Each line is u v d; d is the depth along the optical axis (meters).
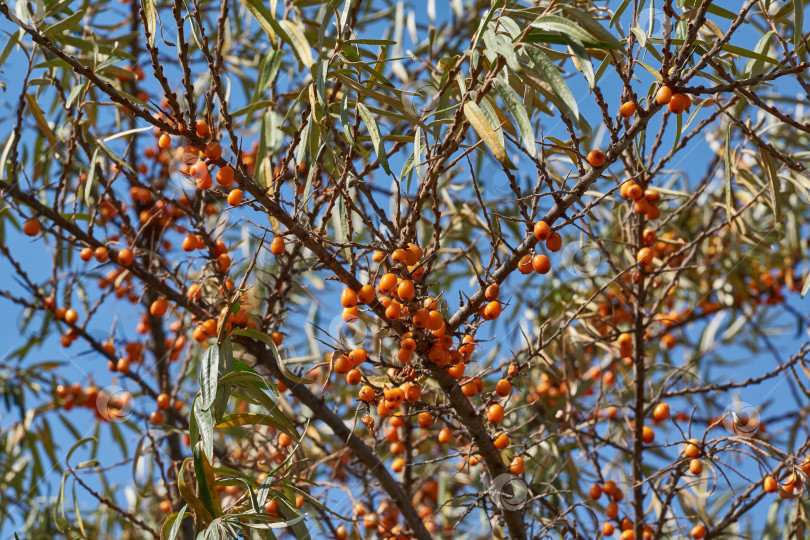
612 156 0.94
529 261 0.94
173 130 0.93
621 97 0.96
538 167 0.92
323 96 0.94
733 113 1.14
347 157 0.94
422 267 0.94
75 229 1.07
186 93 0.93
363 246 0.93
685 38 0.94
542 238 0.93
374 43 0.97
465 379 0.99
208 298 1.10
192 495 0.92
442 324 0.94
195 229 1.07
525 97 0.96
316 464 1.08
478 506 1.02
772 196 1.00
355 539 1.12
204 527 0.92
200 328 1.04
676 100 0.93
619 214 1.12
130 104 0.92
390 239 0.94
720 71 0.94
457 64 0.98
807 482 1.00
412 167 0.95
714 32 1.01
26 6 1.04
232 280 1.09
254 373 0.94
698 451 1.03
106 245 1.07
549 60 0.92
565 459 1.16
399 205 0.93
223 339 0.95
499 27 0.94
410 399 0.96
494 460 0.99
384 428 1.17
